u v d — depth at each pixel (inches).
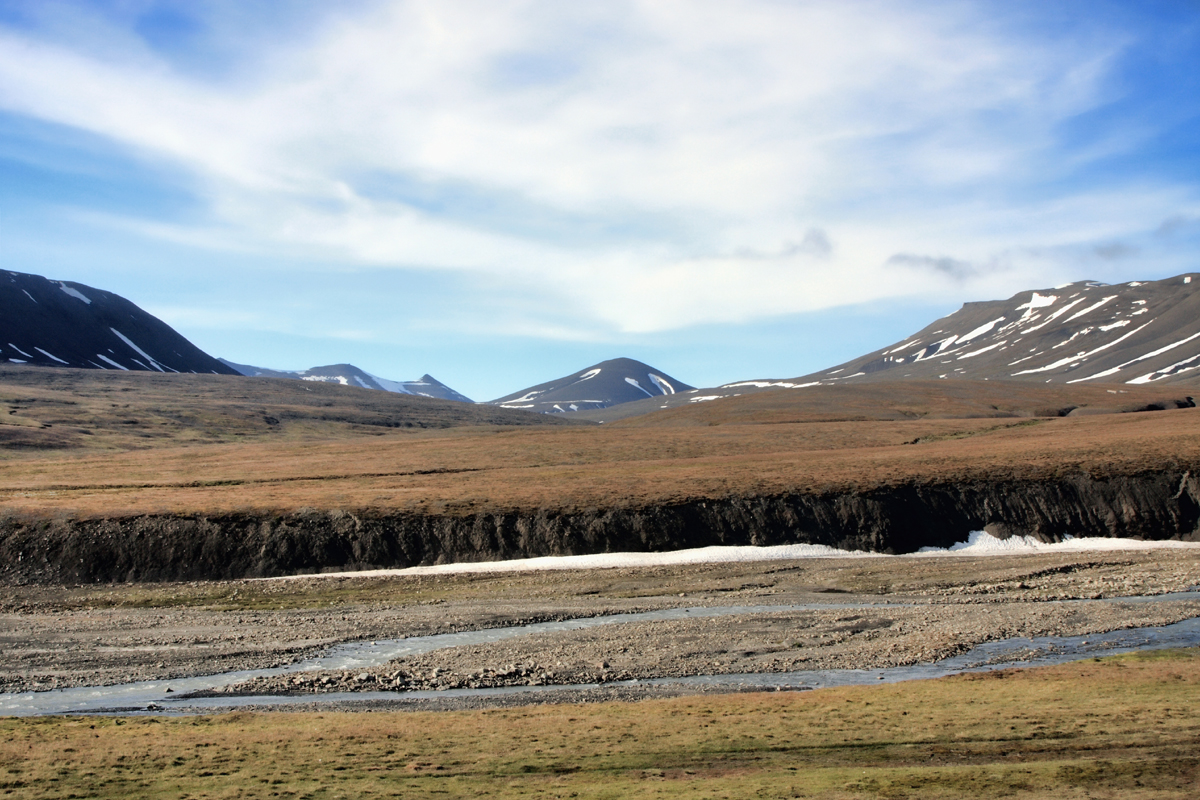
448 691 1220.5
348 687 1236.5
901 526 2827.3
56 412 7135.8
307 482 3548.2
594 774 796.0
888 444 4913.9
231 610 1915.6
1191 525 2893.7
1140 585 2086.6
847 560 2591.0
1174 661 1259.2
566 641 1546.5
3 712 1108.5
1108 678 1143.0
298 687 1237.1
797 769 806.5
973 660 1363.2
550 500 2792.8
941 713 991.6
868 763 827.4
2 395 7509.8
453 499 2802.7
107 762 837.8
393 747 891.4
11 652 1469.0
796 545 2711.6
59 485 3319.4
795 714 1007.0
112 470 3939.5
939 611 1802.4
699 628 1648.6
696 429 5880.9
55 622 1758.1
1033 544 2832.2
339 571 2401.6
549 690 1218.0
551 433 5708.7
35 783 774.5
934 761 828.0
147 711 1109.7
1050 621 1658.5
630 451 4719.5
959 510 2947.8
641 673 1312.7
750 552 2632.9
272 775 794.2
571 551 2578.7
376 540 2495.1
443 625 1712.6
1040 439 4370.1
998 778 754.8
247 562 2367.1
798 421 7066.9
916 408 7455.7
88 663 1395.2
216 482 3516.2
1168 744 848.9
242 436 7628.0
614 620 1781.5
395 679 1274.6
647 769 812.6
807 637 1558.8
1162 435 3966.5
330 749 884.0
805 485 2974.9
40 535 2327.8
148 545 2341.3
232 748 887.1
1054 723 935.7
